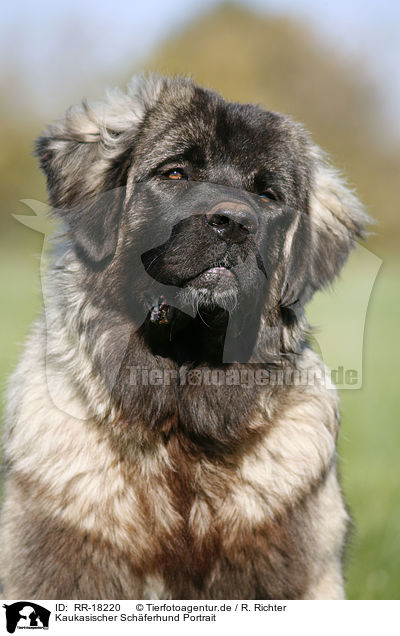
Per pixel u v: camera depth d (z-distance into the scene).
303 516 4.55
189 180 4.79
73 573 4.28
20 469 4.48
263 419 4.62
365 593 5.62
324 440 4.75
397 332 20.53
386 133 52.09
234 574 4.49
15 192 48.56
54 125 5.40
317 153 5.65
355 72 53.28
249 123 5.02
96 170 4.96
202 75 49.38
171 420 4.55
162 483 4.49
